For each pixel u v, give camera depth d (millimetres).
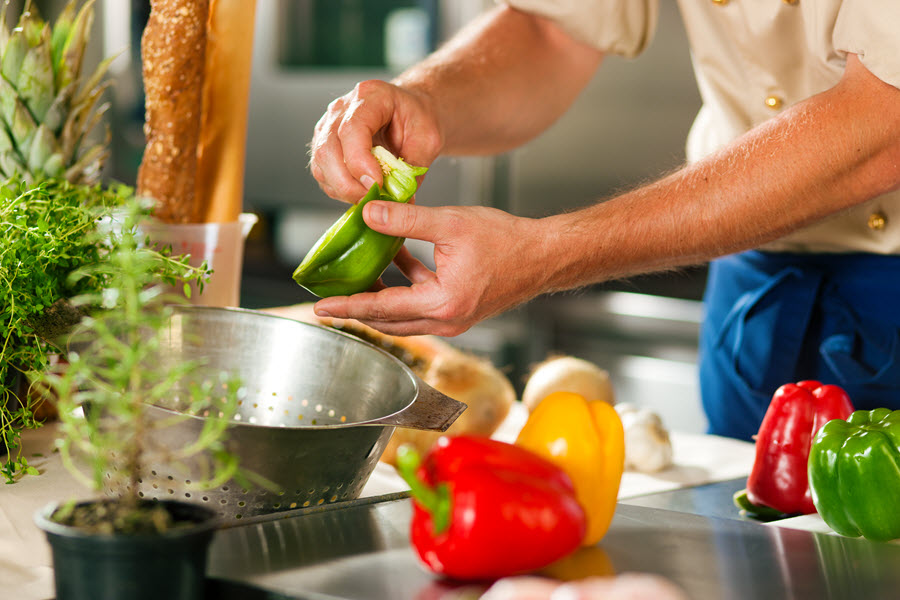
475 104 1315
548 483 640
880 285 1289
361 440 818
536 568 625
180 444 775
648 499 1006
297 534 696
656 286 2289
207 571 622
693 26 1321
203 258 1160
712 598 610
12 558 770
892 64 927
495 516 598
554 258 964
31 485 951
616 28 1393
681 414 2248
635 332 2311
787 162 960
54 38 1167
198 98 1159
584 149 2350
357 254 907
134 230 1007
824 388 947
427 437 1146
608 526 720
